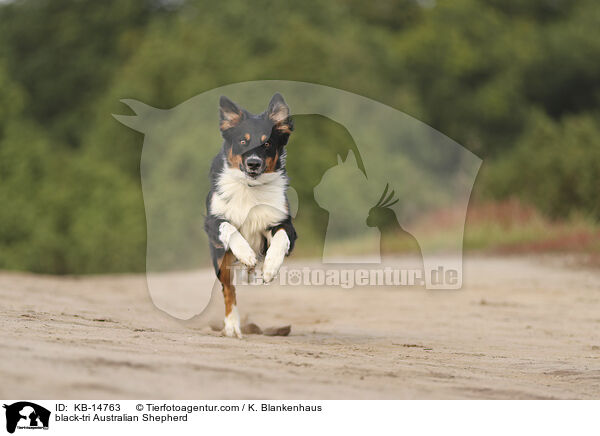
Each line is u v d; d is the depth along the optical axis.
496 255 24.06
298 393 5.46
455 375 6.77
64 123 52.25
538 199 28.81
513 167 30.75
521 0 69.62
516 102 60.81
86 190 32.47
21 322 7.56
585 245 22.98
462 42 61.44
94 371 5.26
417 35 62.12
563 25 67.44
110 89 46.84
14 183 30.95
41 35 58.47
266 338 8.96
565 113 64.62
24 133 32.47
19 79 55.78
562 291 15.79
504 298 14.85
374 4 67.50
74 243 30.69
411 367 6.99
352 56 44.53
